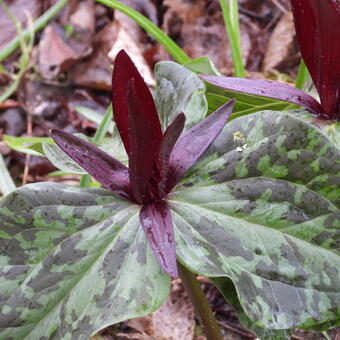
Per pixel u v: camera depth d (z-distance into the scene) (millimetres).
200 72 353
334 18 282
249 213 269
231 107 278
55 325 265
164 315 433
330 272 261
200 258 260
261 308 255
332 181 263
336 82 299
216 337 308
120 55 260
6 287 264
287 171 267
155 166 271
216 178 276
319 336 380
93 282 266
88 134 618
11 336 264
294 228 267
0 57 598
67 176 569
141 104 247
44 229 269
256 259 263
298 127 264
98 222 274
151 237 263
